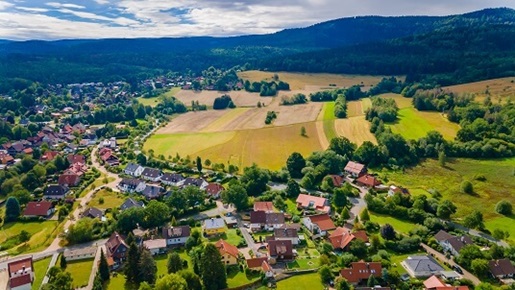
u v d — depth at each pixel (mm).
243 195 169125
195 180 196625
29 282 115625
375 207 167000
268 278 121500
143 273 118375
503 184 193250
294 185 184250
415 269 121938
